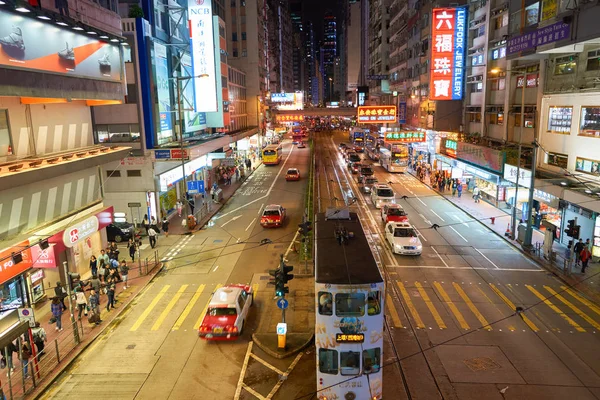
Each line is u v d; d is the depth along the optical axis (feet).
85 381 48.65
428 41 183.52
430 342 54.95
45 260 59.88
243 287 65.67
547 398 43.83
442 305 65.51
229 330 55.47
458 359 51.08
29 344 49.90
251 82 285.02
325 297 39.63
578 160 90.84
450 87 157.99
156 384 47.75
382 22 301.63
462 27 152.97
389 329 58.39
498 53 133.49
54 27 63.10
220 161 178.70
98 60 75.72
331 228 56.03
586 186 85.61
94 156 75.00
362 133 307.99
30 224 64.69
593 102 86.02
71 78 67.46
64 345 55.77
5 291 59.72
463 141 145.38
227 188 166.71
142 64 110.93
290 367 50.52
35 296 65.82
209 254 91.45
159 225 114.52
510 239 97.19
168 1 133.18
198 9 138.82
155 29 121.29
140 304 68.28
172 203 129.90
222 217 123.44
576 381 46.55
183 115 139.23
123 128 112.06
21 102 66.54
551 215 100.63
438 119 173.58
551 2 88.99
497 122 134.82
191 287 74.54
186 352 54.24
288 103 370.32
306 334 57.31
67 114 78.89
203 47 140.97
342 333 39.86
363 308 39.73
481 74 145.18
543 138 104.37
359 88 382.22
